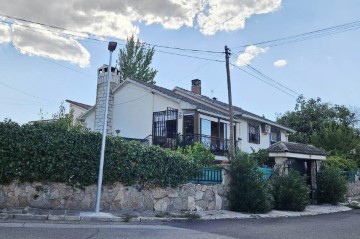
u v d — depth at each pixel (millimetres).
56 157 10930
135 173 12195
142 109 24078
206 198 13805
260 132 29844
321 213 15039
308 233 9328
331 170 19438
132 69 36719
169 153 13188
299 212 14875
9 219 9398
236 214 13047
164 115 22766
